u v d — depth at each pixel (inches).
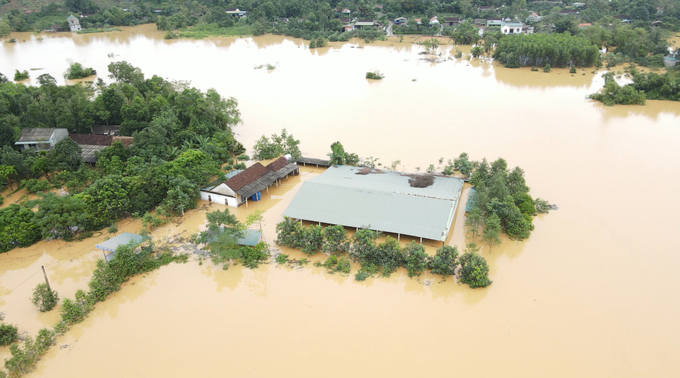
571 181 2511.1
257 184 2394.2
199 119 3102.9
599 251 1902.1
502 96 4116.6
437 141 3100.4
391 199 2102.6
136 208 2236.7
